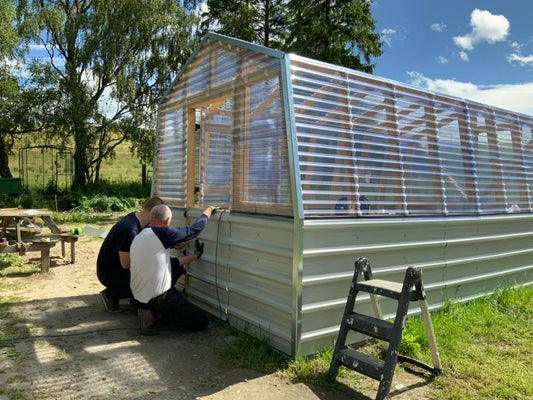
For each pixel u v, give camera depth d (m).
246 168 4.49
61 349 4.06
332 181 4.12
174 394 3.29
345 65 19.25
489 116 6.15
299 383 3.51
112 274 4.97
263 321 4.20
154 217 4.48
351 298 3.66
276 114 4.08
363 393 3.39
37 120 19.73
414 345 4.12
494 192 6.07
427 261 5.02
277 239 4.02
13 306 5.30
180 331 4.61
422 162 5.07
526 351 4.27
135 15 18.88
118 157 31.66
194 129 5.66
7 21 16.50
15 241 7.32
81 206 17.77
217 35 4.91
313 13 19.67
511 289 6.01
